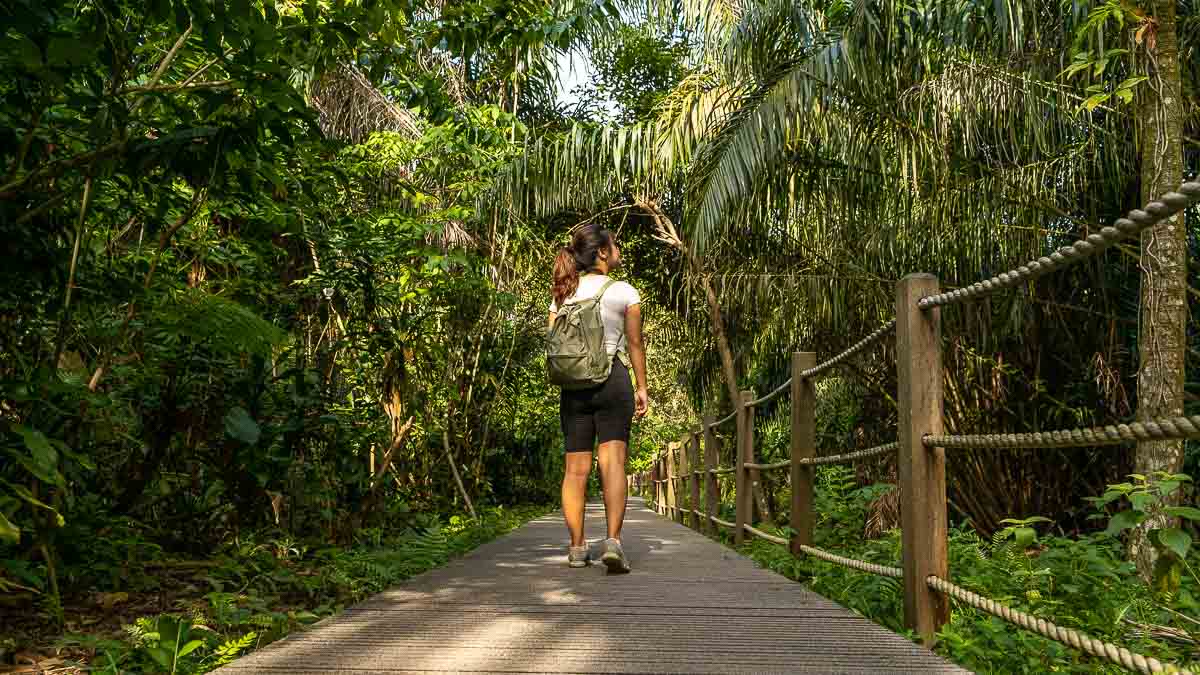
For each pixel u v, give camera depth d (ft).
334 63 10.98
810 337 26.91
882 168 22.34
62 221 10.30
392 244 19.27
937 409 9.50
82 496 12.30
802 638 8.39
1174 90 14.55
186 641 8.23
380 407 21.75
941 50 20.08
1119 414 20.43
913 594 9.29
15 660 8.22
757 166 22.33
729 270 29.12
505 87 31.48
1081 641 6.64
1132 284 20.18
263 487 14.78
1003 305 20.63
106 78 10.23
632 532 24.07
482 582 12.18
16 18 7.34
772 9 21.77
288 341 15.47
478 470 32.27
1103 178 19.11
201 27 8.67
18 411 10.29
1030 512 21.65
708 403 34.73
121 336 11.23
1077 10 16.01
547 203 29.89
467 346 30.22
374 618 9.29
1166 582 9.05
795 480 14.97
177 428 13.64
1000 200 19.93
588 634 8.49
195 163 9.24
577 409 13.89
